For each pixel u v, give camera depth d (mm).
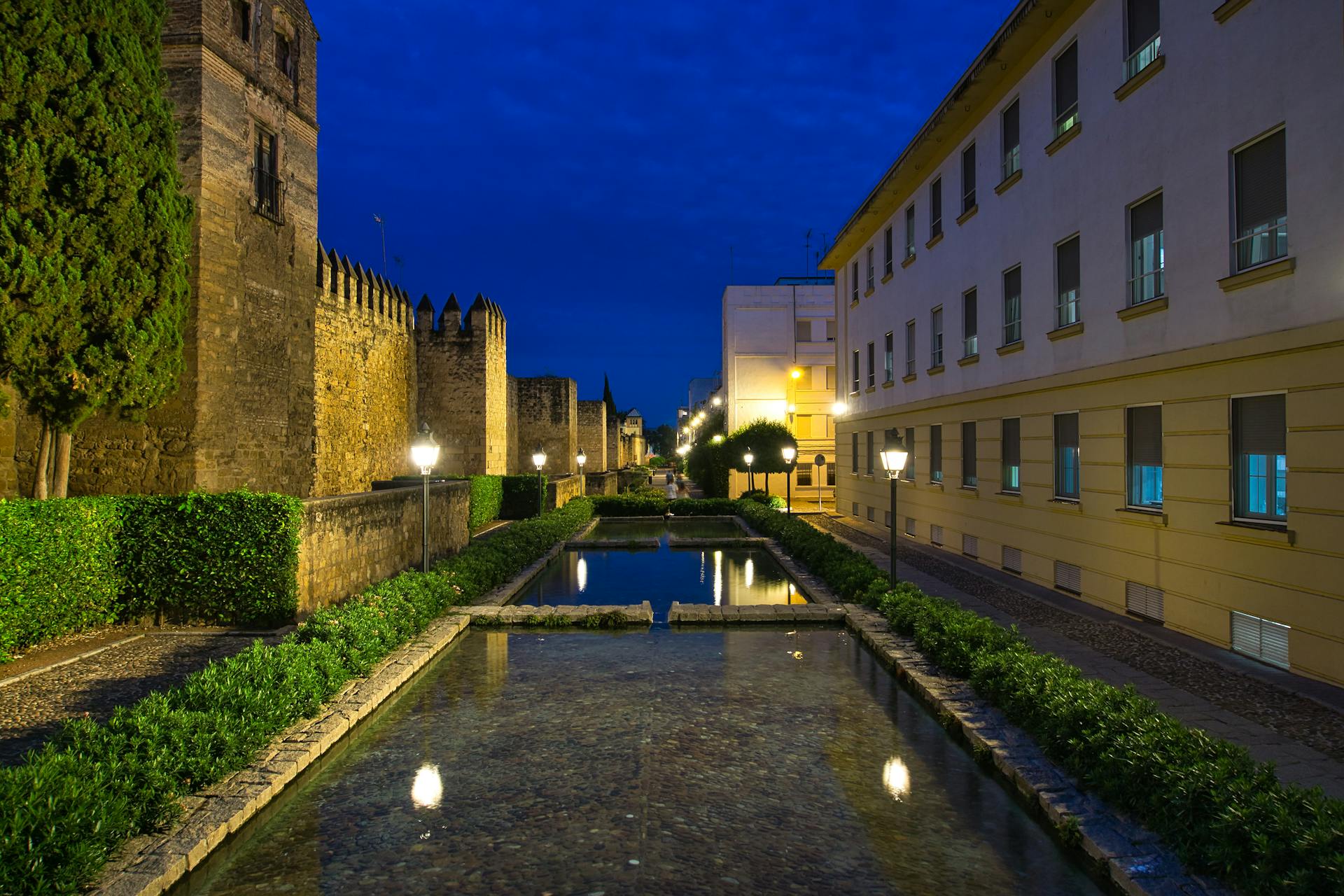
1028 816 5250
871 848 4820
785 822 5160
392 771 6055
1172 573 9500
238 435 14047
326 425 22859
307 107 16641
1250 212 8289
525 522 21828
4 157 9586
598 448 57562
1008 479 14562
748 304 45781
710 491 42750
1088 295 11367
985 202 15109
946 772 5977
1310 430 7359
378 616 9203
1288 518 7629
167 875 4352
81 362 10430
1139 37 10211
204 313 13148
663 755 6344
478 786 5762
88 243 10297
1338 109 7082
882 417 22531
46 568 8992
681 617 11305
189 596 10328
